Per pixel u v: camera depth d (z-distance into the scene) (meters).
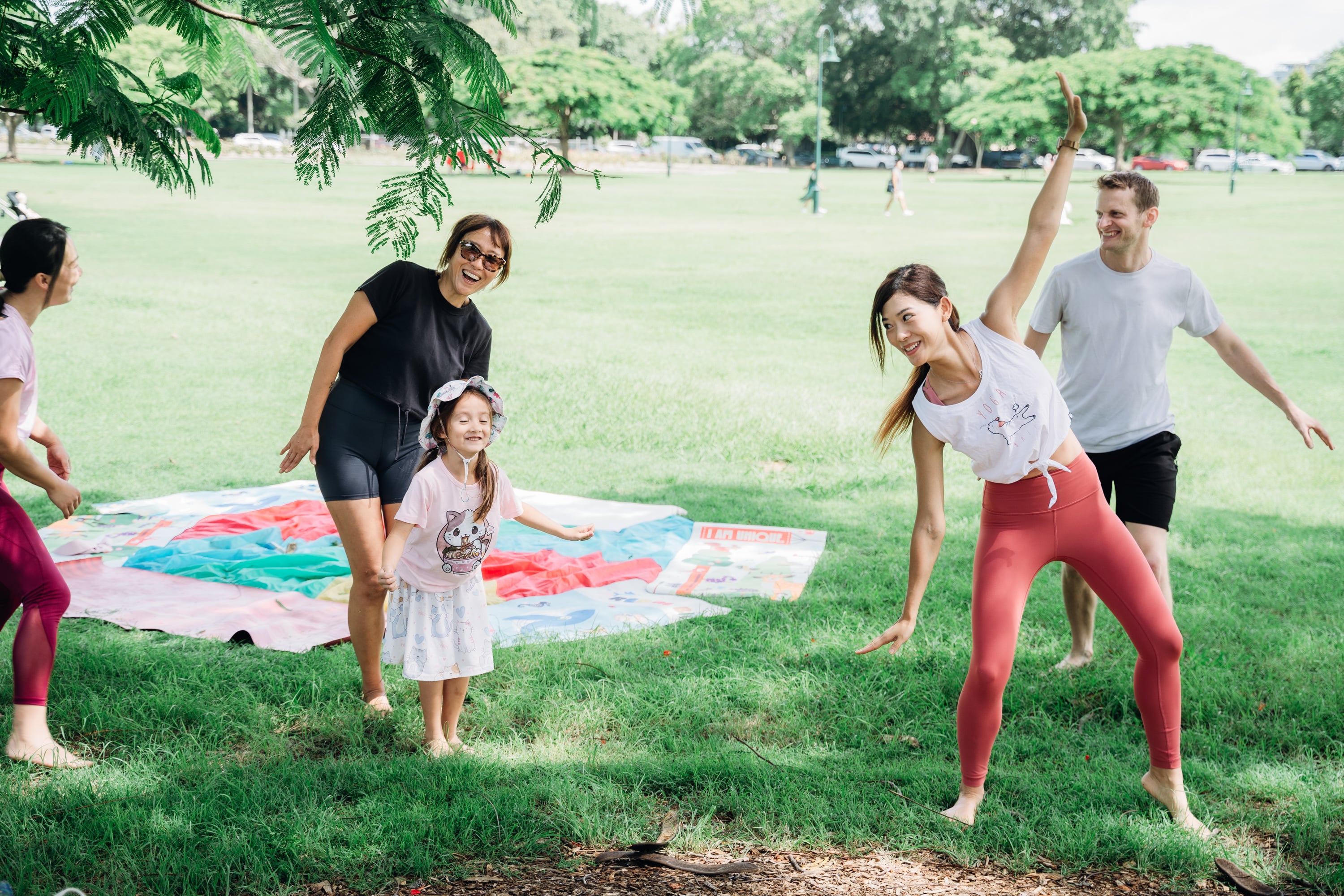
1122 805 3.43
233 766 3.58
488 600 5.38
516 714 4.13
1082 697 4.38
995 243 26.22
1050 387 3.30
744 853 3.12
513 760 3.71
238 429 9.02
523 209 33.53
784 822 3.25
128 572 5.64
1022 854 3.12
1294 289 18.59
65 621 4.92
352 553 4.06
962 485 7.86
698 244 25.86
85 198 33.34
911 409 3.46
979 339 3.32
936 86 75.50
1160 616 3.33
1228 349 4.55
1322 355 12.95
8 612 3.79
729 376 11.30
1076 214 34.41
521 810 3.23
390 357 4.08
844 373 11.72
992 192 46.19
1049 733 4.07
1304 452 8.84
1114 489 4.72
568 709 4.12
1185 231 28.95
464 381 3.66
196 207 31.78
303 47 2.70
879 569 5.92
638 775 3.54
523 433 9.01
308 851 3.00
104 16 2.92
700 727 4.04
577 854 3.08
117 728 3.84
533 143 3.41
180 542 6.05
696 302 16.97
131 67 3.28
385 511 4.19
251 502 7.02
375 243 3.47
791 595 5.48
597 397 10.12
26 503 6.94
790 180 57.12
